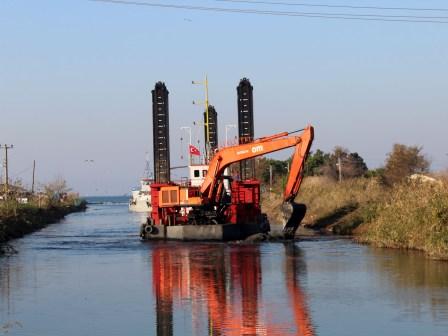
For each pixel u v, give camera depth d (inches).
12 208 3250.5
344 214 2972.4
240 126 2812.5
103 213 6633.9
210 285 1391.5
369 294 1229.1
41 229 3659.0
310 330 970.7
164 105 2844.5
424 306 1106.7
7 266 1793.8
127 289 1368.1
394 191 2448.3
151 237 2571.4
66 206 6688.0
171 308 1151.6
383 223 2070.6
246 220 2534.5
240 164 2891.2
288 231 2391.7
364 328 973.2
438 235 1726.1
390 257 1742.1
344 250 1987.0
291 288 1326.3
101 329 1005.8
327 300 1186.0
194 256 1956.2
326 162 5812.0
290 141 2357.3
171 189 2534.5
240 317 1064.2
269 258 1847.9
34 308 1177.4
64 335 973.8
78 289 1381.6
